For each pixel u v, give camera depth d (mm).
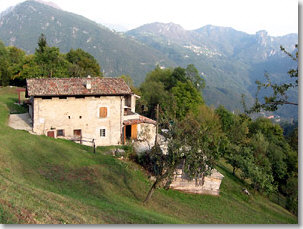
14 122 34562
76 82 35094
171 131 21125
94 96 34719
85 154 28438
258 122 60094
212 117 52656
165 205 22688
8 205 12203
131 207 19406
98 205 17531
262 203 30375
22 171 20891
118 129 36562
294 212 31625
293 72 11305
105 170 25359
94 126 35156
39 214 12477
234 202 27953
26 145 25844
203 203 25594
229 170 38625
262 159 39875
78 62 75562
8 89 61031
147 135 28156
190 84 62312
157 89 66750
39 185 19250
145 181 25672
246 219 24266
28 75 58250
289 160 46500
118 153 30281
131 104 42594
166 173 20656
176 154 20141
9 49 89750
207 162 21109
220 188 30312
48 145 27672
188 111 53375
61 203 15430
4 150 22812
